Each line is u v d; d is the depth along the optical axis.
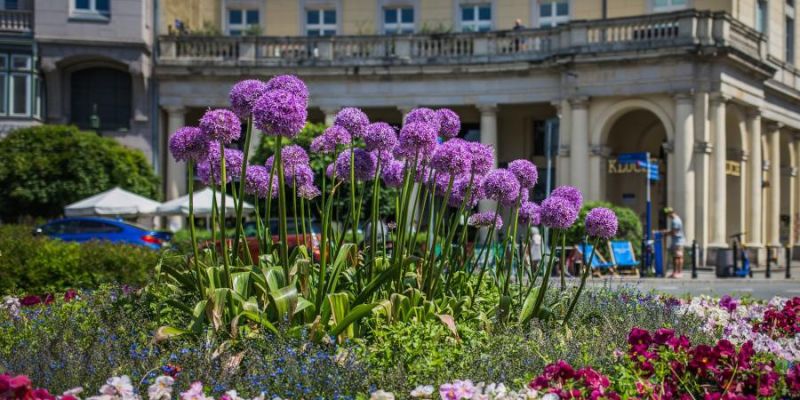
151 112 33.50
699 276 25.50
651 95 30.03
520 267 8.82
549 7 35.12
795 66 38.91
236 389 5.73
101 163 29.34
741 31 30.86
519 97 32.19
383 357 6.46
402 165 8.43
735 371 5.75
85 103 33.53
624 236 25.83
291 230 22.64
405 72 32.78
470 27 35.91
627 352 6.45
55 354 6.34
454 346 6.88
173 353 6.26
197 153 7.28
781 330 8.95
